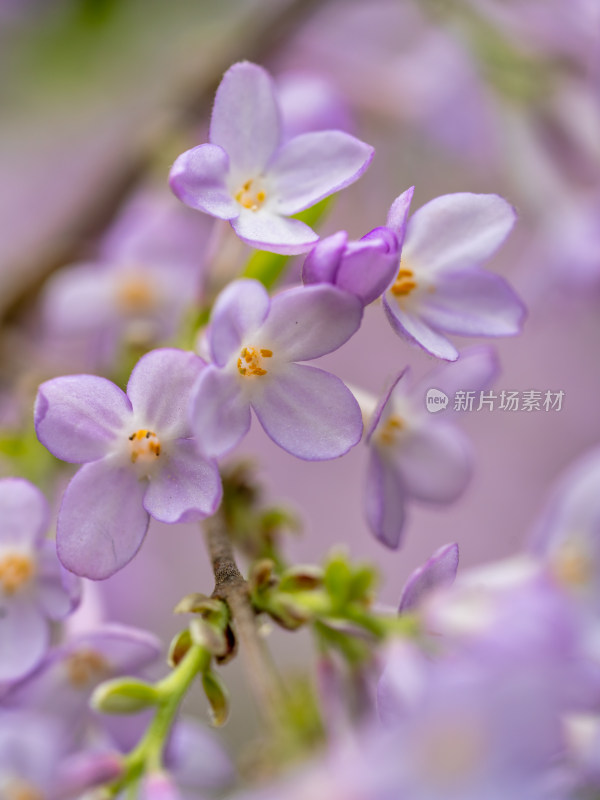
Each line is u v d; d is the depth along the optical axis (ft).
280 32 0.75
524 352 0.90
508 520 0.91
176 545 0.82
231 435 0.46
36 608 0.50
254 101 0.49
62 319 0.72
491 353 0.51
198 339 0.52
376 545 0.90
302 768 0.43
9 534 0.50
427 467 0.53
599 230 0.70
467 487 0.53
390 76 0.82
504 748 0.40
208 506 0.46
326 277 0.45
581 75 0.70
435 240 0.49
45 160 0.95
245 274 0.51
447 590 0.45
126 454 0.47
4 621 0.50
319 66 0.83
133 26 0.89
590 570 0.53
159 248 0.72
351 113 0.78
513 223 0.49
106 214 0.73
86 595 0.54
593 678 0.41
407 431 0.53
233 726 0.70
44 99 0.91
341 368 0.84
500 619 0.42
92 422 0.47
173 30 0.90
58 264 0.72
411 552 0.89
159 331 0.70
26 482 0.50
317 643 0.49
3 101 0.91
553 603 0.43
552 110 0.70
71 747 0.49
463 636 0.43
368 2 0.83
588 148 0.70
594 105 0.69
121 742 0.49
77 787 0.45
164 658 0.55
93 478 0.47
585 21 0.71
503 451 0.93
